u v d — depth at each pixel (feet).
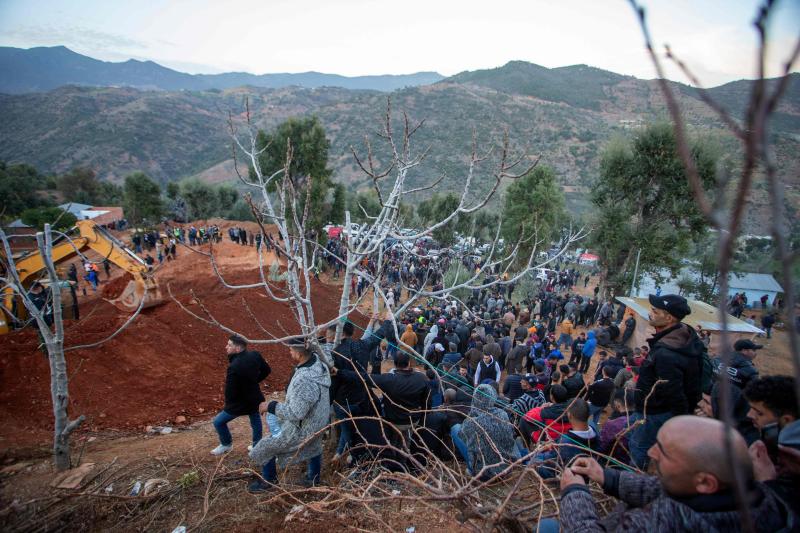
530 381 22.91
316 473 15.76
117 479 16.19
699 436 5.64
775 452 8.91
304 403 14.69
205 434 21.58
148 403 24.43
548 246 78.18
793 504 7.04
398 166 18.01
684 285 85.20
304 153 92.94
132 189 140.77
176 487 15.62
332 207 104.37
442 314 46.29
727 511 5.46
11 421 20.67
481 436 15.65
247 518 14.07
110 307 52.95
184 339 34.24
